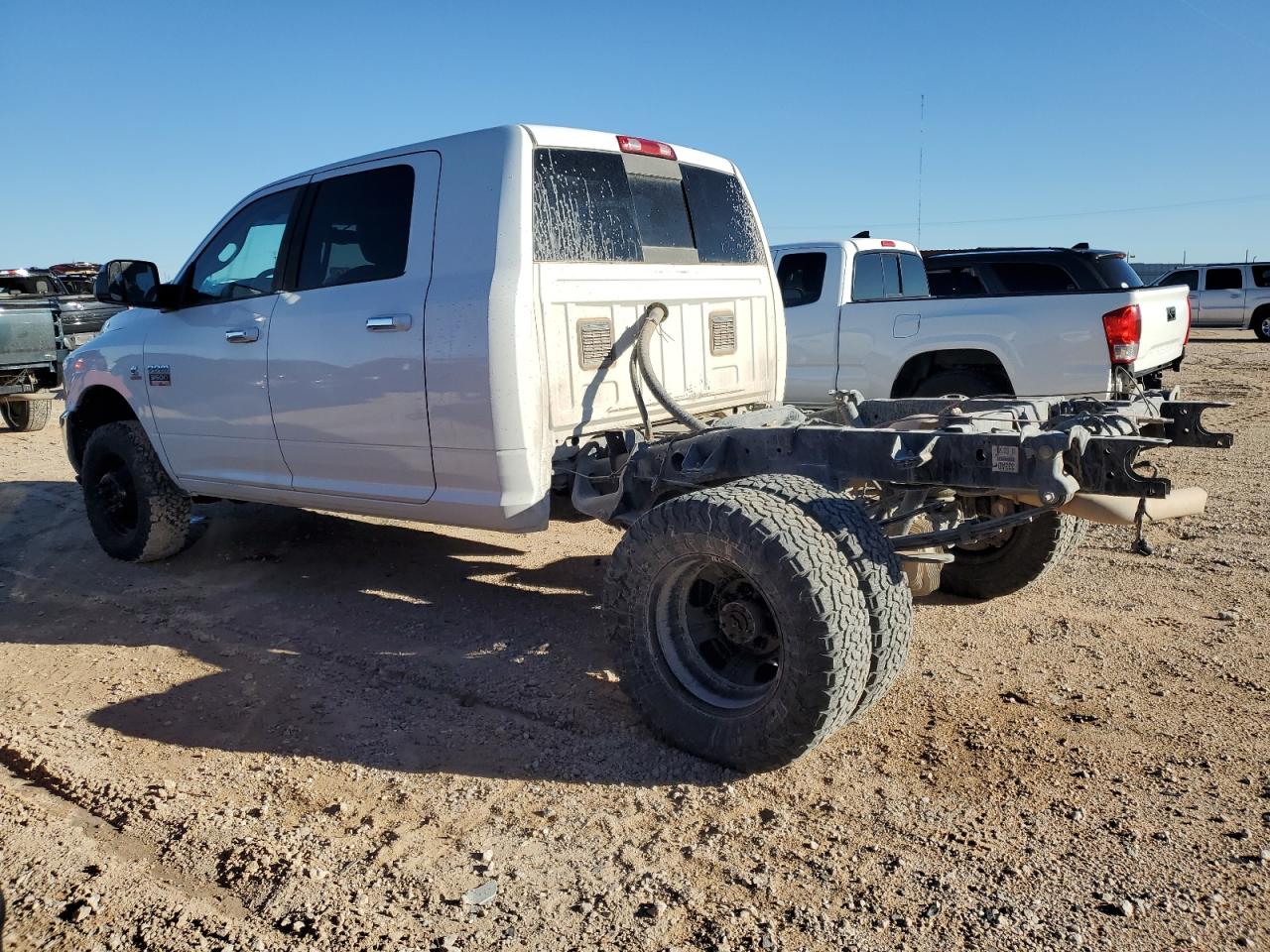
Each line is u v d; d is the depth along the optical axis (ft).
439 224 14.25
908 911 8.52
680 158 16.62
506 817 10.21
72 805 10.63
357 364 14.89
